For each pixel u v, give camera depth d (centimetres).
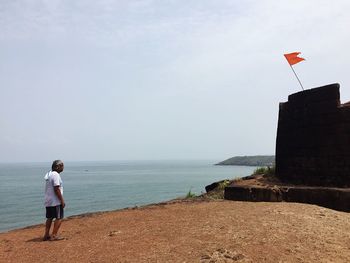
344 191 1252
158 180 9256
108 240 941
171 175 12044
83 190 6525
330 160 1443
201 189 6156
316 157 1504
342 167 1396
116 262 752
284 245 807
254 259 730
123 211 1487
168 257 757
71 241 977
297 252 768
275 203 1279
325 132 1473
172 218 1160
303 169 1566
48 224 1018
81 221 1318
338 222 1001
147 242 883
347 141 1389
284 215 1060
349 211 1231
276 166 1773
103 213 1511
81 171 18275
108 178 10962
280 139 1752
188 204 1491
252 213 1111
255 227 943
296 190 1370
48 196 1011
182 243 846
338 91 1452
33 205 4478
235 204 1331
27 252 891
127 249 838
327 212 1114
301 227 937
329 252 772
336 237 869
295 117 1642
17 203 4691
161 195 5288
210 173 12556
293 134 1647
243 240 842
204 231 937
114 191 6206
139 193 5684
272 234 880
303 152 1573
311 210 1134
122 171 17662
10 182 9462
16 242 1033
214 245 815
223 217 1084
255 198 1462
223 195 1777
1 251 919
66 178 11269
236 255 741
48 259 815
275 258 735
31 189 7069
